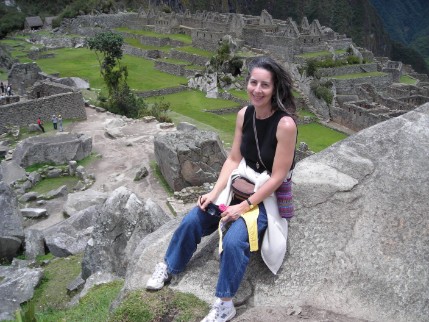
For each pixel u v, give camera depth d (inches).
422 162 269.0
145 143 1296.8
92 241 513.7
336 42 3132.4
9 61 2800.2
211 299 233.9
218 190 240.5
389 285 230.8
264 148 229.0
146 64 3289.9
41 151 1154.0
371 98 2632.9
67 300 524.7
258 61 223.3
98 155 1218.6
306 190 267.1
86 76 2726.4
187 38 3646.7
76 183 1080.8
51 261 653.9
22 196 985.5
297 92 2630.4
